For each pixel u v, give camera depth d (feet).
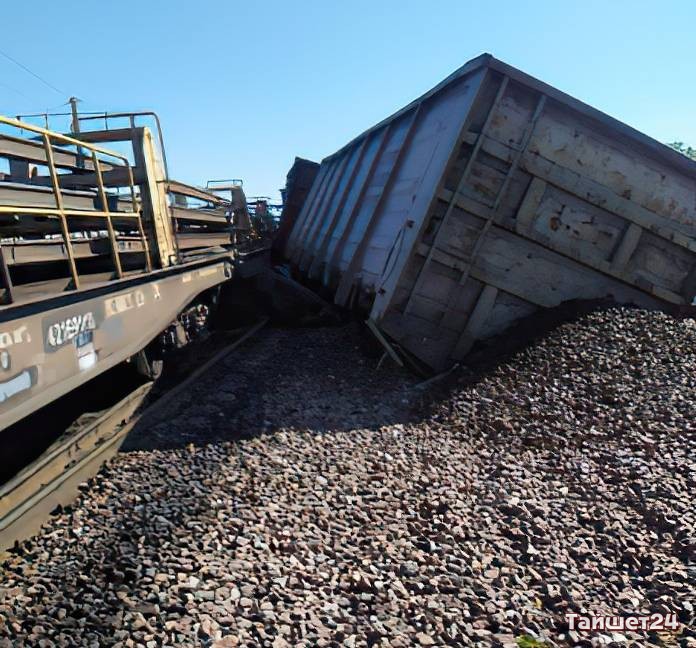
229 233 50.24
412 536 15.46
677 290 32.04
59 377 15.17
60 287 16.83
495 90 28.81
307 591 13.01
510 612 12.28
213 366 32.65
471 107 28.40
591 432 20.86
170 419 23.99
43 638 11.50
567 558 14.25
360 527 15.85
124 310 19.72
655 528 15.05
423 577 13.56
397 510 16.83
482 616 12.26
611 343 26.94
